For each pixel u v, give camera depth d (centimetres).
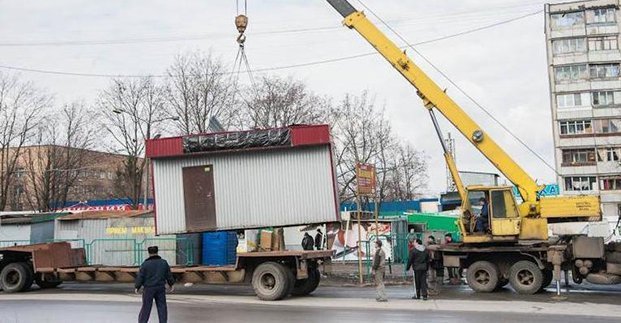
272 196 1823
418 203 5391
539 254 1789
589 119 6906
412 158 6581
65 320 1262
